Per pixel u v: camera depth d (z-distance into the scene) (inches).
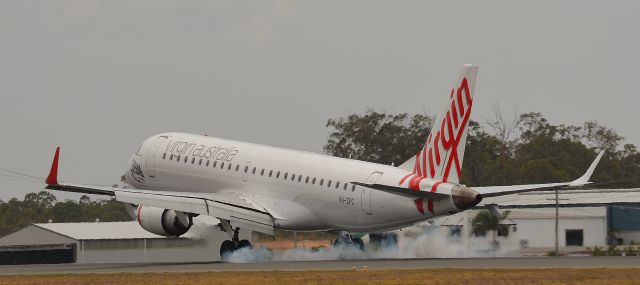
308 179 5369.1
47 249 7524.6
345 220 5236.2
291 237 7864.2
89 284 3816.4
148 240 7386.8
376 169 5137.8
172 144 6190.9
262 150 5728.3
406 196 4950.8
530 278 3646.7
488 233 7337.6
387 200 5022.1
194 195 5438.0
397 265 4463.6
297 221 5418.3
